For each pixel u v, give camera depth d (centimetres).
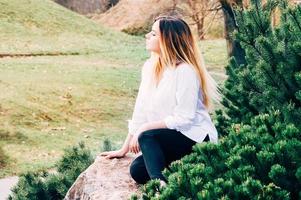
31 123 1828
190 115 405
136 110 475
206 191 291
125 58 3181
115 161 520
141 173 455
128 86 2383
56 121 1888
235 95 471
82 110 2025
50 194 704
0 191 1238
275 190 284
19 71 2470
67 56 3122
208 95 424
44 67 2634
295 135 325
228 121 483
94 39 3638
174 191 312
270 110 388
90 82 2369
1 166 1445
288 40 409
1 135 1670
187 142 411
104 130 1853
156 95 421
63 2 5428
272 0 473
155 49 428
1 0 3784
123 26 4434
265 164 313
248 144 338
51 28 3612
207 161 337
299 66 397
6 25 3431
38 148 1611
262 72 406
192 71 409
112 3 5484
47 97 2094
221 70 2919
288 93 401
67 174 716
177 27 416
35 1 4009
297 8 411
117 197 438
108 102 2142
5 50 3019
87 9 5488
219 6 1956
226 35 2006
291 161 312
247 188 288
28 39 3316
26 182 728
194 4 1992
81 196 495
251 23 453
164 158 405
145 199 323
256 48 447
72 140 1711
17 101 1981
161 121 407
